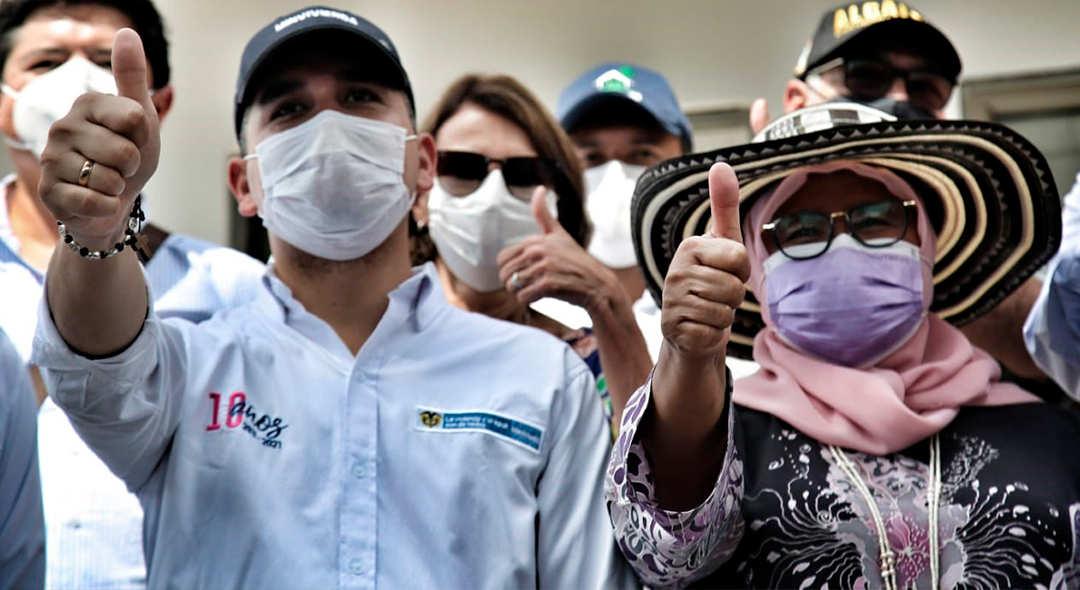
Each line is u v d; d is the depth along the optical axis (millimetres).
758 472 2842
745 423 2939
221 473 2688
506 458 2785
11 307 3387
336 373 2865
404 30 5715
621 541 2646
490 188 3658
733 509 2662
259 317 2979
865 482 2807
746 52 5539
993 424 2893
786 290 2971
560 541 2762
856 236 2969
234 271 3512
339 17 3076
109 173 2240
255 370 2844
